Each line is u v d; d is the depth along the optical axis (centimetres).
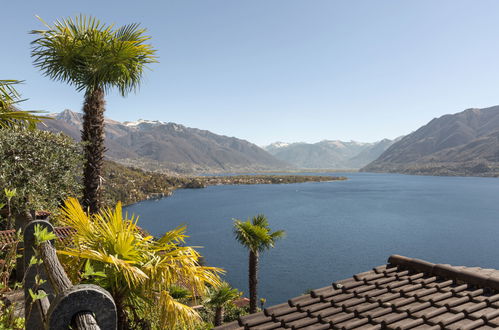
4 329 267
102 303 154
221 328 420
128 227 445
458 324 368
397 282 511
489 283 451
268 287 5447
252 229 1858
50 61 1025
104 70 1023
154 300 437
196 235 9369
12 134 1154
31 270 296
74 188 1399
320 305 458
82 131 1070
